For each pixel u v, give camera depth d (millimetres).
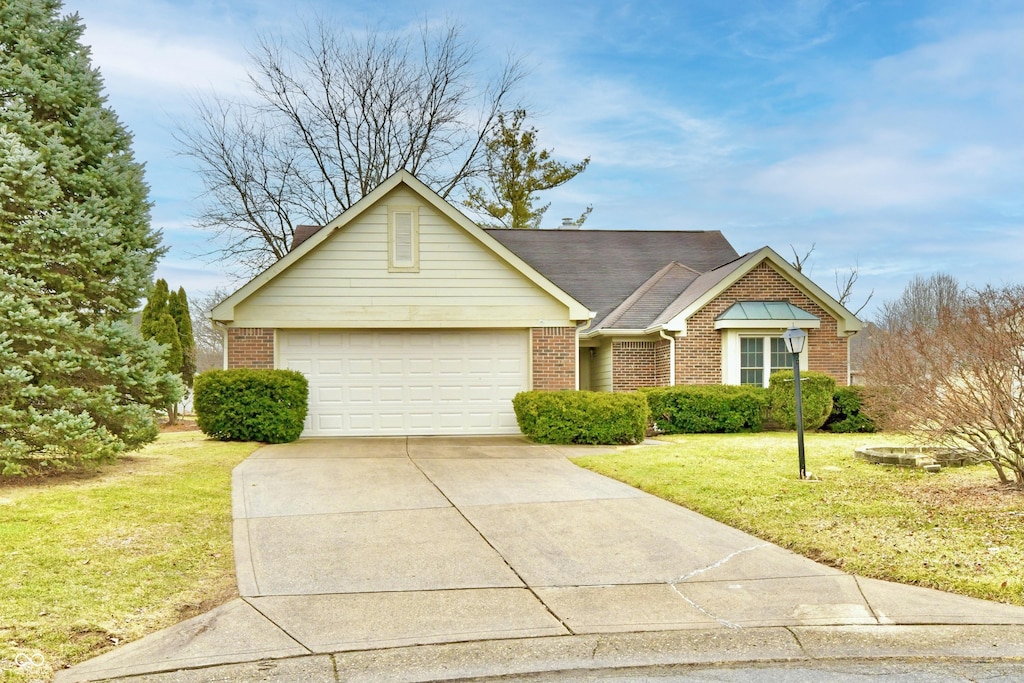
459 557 7094
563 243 23859
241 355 15688
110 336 10742
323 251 15883
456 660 4926
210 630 5430
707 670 4730
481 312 16156
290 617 5668
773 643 5145
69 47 11055
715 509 8664
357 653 5035
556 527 8117
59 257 10266
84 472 10656
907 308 34312
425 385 16266
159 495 9219
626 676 4660
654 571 6703
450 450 13789
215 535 7707
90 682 4602
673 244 24266
